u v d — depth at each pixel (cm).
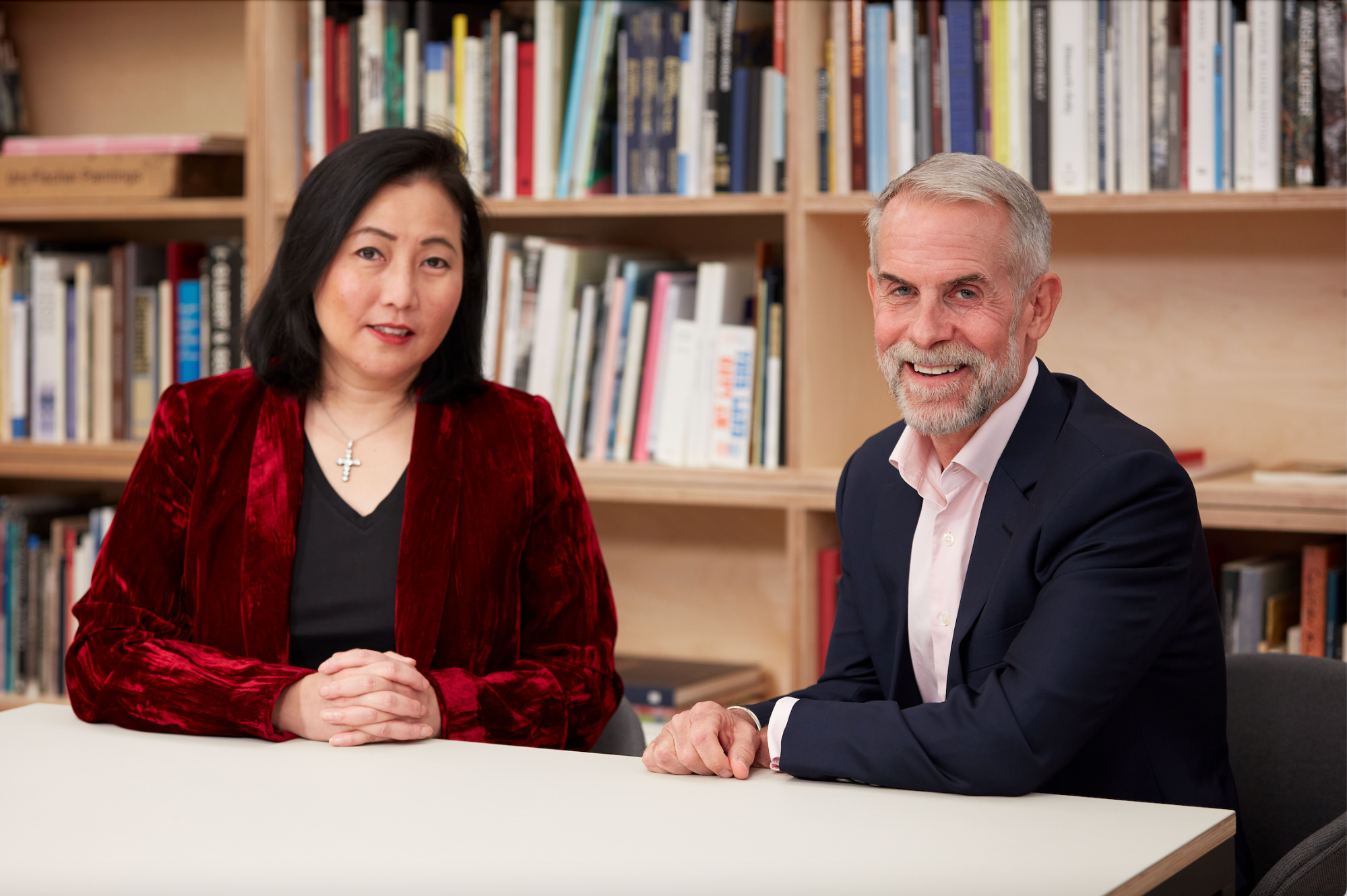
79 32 312
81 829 109
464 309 177
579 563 176
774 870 100
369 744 139
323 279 167
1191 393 248
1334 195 205
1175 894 105
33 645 288
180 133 306
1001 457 142
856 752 122
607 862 101
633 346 251
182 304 277
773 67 253
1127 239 251
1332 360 238
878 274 146
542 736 157
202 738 141
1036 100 222
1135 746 138
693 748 126
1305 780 153
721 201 237
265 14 262
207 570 164
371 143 167
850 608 161
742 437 243
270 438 169
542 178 251
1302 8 209
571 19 251
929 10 229
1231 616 218
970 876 98
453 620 166
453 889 96
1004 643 134
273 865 101
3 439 289
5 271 288
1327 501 205
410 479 168
